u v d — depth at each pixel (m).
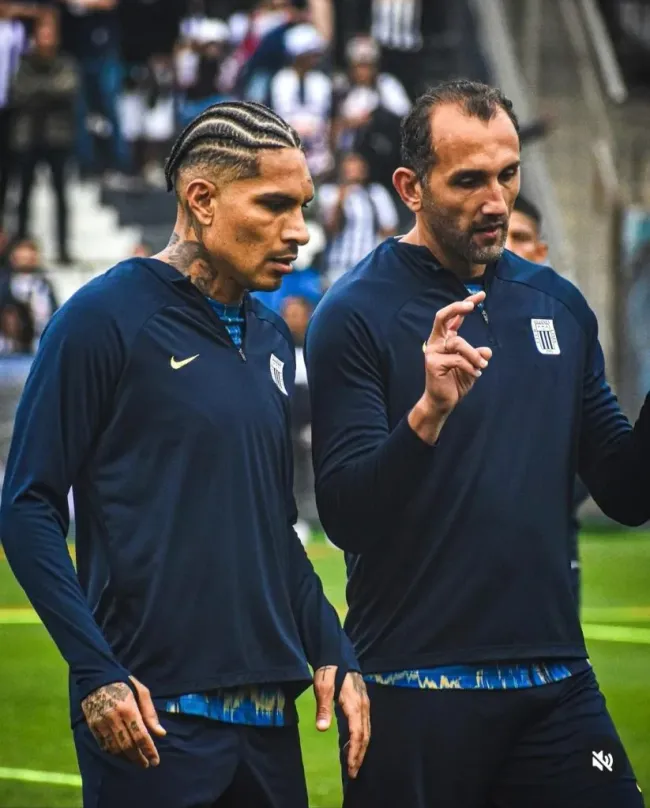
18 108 30.89
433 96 7.26
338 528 7.14
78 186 34.62
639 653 16.75
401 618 7.15
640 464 7.33
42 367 6.60
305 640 6.96
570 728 7.20
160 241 34.38
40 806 11.23
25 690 15.23
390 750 7.16
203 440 6.61
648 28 43.22
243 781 6.66
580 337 7.55
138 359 6.61
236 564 6.61
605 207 34.44
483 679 7.09
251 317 7.00
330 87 32.22
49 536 6.42
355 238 30.59
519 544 7.12
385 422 7.20
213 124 6.72
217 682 6.52
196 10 34.97
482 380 7.19
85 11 32.44
